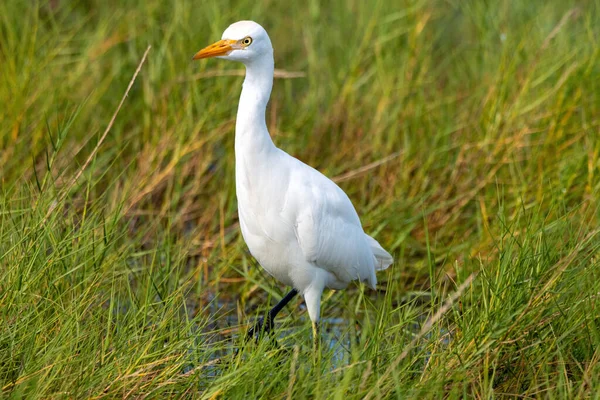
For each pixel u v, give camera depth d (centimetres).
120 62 1338
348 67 1349
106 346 692
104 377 656
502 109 1216
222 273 1024
